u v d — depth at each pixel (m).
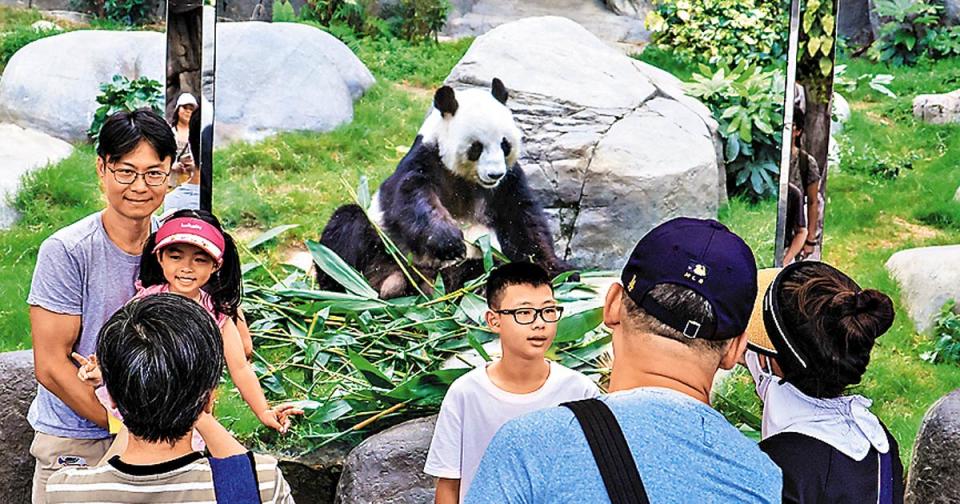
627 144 7.91
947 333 6.67
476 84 8.26
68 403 3.14
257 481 2.17
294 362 5.64
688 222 2.00
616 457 1.79
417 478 4.25
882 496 2.25
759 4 11.66
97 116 9.05
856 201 8.80
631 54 11.57
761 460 1.88
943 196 8.77
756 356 2.56
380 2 11.96
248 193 8.34
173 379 2.08
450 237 7.38
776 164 8.96
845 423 2.32
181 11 4.55
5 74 9.34
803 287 2.39
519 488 1.80
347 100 9.70
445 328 5.86
